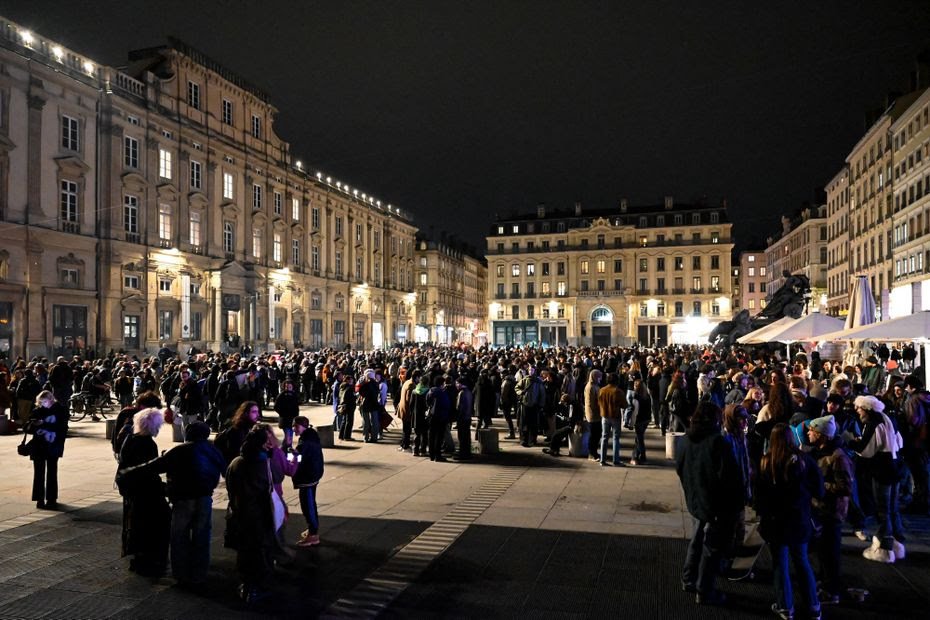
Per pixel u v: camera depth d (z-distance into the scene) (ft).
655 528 33.04
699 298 332.80
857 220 221.05
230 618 23.16
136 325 148.66
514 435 65.92
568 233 350.64
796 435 28.78
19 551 30.09
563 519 34.76
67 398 75.20
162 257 154.71
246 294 182.09
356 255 253.03
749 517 33.91
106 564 28.45
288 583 26.25
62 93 132.36
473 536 31.94
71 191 134.72
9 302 122.01
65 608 24.00
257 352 185.37
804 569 22.11
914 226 166.61
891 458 27.96
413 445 59.21
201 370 80.53
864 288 65.36
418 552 29.68
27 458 51.93
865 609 23.40
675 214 340.18
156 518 27.55
